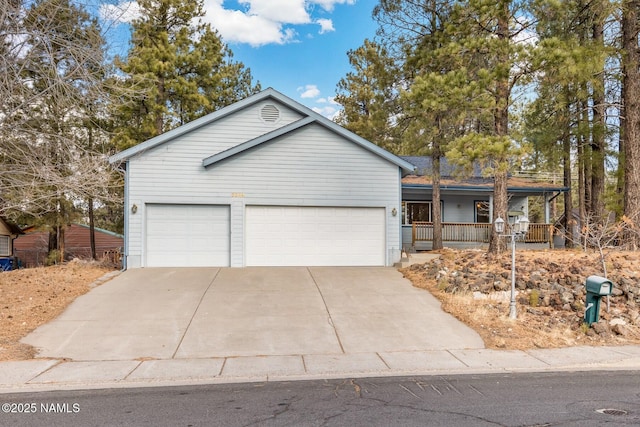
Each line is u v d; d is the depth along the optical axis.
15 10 9.03
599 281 7.17
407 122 16.28
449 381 5.27
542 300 8.52
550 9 10.31
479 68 11.44
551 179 22.94
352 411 4.29
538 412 4.23
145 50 17.56
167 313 8.39
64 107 10.09
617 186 16.45
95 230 25.14
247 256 13.41
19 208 11.32
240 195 13.41
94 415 4.21
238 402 4.56
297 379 5.36
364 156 14.10
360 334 7.31
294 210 13.76
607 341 6.91
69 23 9.60
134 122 18.47
